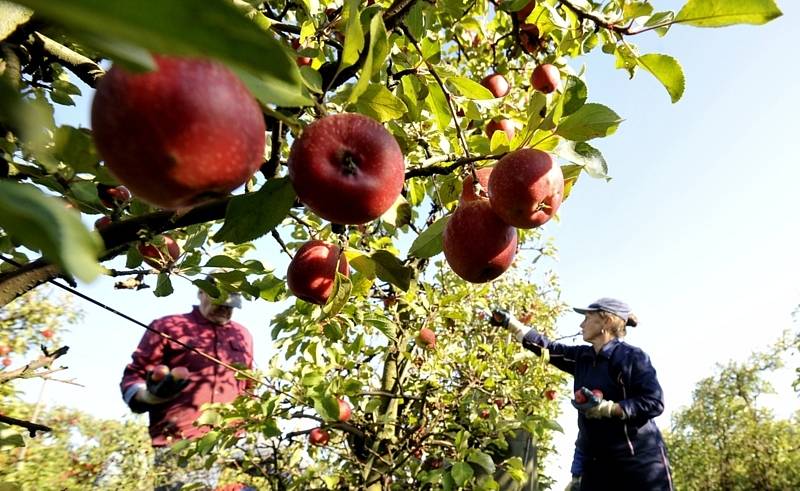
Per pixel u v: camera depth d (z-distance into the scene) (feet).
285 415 11.54
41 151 3.33
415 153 8.41
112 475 17.76
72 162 3.68
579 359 18.62
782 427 57.98
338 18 6.48
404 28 6.70
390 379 16.07
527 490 17.10
